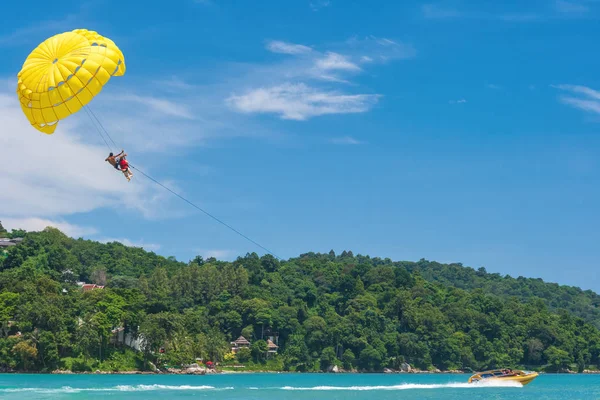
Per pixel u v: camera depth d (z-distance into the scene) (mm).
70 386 100625
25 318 134500
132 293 158375
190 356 158625
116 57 49562
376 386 116250
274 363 197625
